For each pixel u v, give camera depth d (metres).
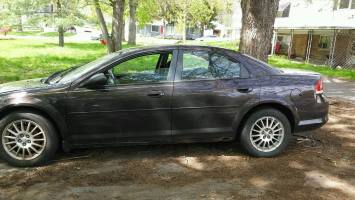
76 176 4.98
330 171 5.34
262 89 5.64
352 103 10.84
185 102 5.45
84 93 5.24
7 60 19.16
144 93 5.35
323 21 26.75
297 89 5.76
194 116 5.52
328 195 4.59
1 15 27.97
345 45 25.41
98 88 5.28
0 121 5.13
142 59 5.50
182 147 6.16
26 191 4.55
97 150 5.93
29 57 21.03
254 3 9.02
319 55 28.28
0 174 5.02
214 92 5.52
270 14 9.15
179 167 5.34
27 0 27.22
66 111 5.21
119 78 5.39
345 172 5.32
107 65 5.37
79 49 28.69
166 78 5.47
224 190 4.65
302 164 5.57
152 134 5.48
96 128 5.33
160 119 5.45
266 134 5.76
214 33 74.19
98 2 23.20
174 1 52.03
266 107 5.75
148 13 36.84
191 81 5.51
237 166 5.42
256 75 5.73
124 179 4.91
